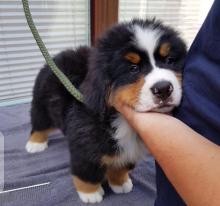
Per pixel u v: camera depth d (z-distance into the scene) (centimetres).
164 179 75
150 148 59
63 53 138
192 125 64
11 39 203
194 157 52
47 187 121
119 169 117
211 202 47
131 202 116
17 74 212
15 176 125
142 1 246
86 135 102
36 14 208
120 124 98
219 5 59
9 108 192
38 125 145
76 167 110
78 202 114
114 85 86
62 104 123
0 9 193
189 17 277
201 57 66
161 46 83
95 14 218
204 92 62
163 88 74
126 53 84
